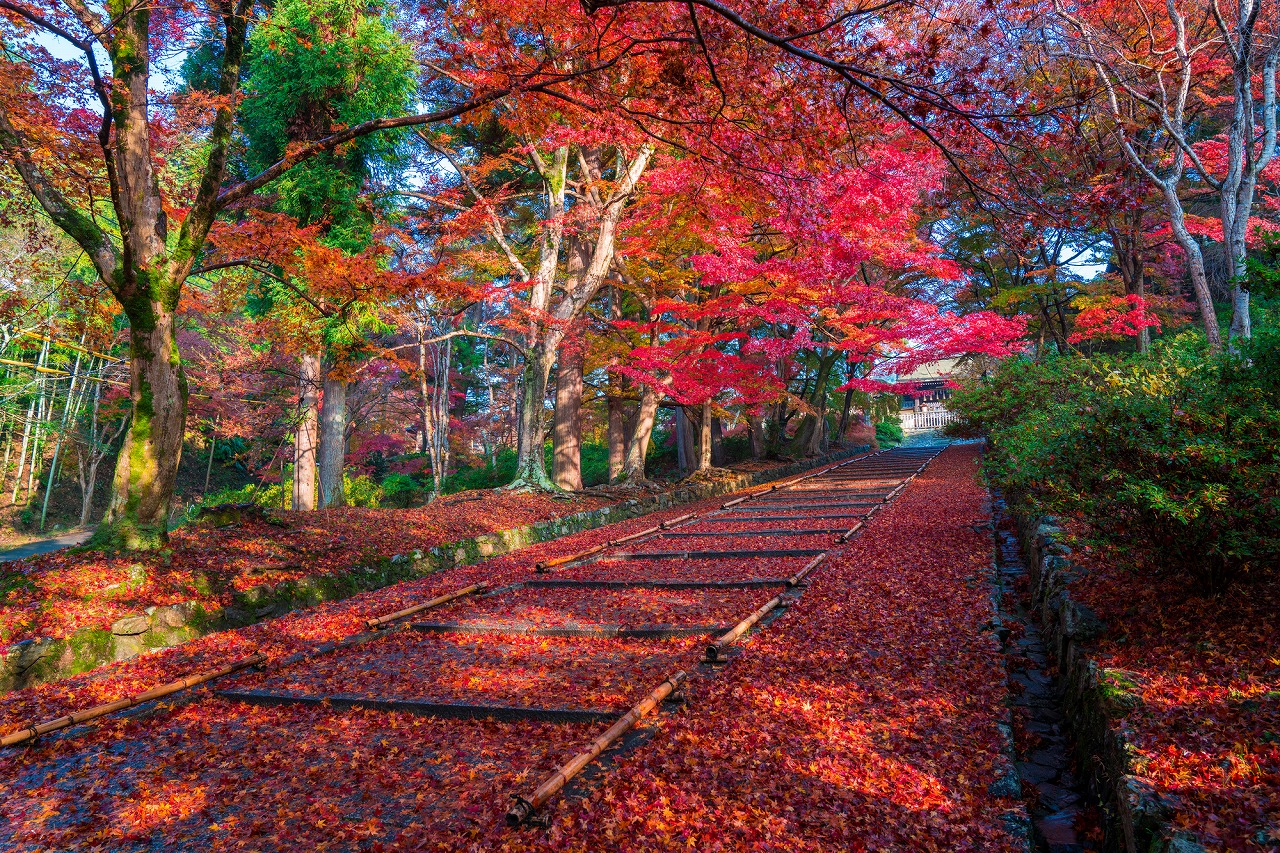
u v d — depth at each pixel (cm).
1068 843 323
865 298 1516
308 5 1339
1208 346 818
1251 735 308
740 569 925
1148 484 421
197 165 1523
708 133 658
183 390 913
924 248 1463
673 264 1939
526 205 2244
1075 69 1173
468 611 821
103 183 942
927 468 2266
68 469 2733
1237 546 406
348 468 2508
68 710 571
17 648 641
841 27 550
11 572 773
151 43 959
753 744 410
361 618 812
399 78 1434
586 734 452
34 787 441
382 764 436
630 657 606
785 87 581
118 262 852
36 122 827
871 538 1063
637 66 656
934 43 513
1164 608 462
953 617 631
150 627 745
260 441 2247
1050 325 2173
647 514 1755
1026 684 511
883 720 434
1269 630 394
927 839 310
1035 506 842
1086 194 522
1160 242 1758
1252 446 420
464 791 390
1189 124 1489
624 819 338
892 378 3506
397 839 346
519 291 1805
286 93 1426
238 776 436
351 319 1278
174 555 878
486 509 1491
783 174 664
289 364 2044
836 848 308
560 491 1733
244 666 652
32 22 753
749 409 2506
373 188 1670
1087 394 752
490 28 666
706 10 550
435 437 2362
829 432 3759
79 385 2255
